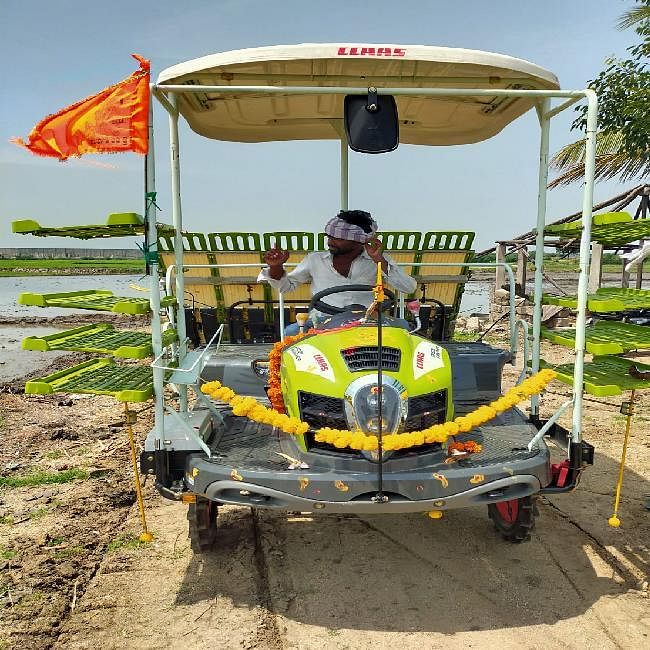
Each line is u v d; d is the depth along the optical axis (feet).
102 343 13.10
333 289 14.39
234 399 11.59
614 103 38.40
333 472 11.16
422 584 13.01
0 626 11.46
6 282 148.66
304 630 11.47
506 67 12.28
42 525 15.76
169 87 12.28
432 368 12.41
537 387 12.26
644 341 12.92
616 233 13.85
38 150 11.37
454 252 22.79
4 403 29.12
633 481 18.49
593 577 13.17
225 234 22.61
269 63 12.10
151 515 16.46
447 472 11.09
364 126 12.28
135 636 11.31
